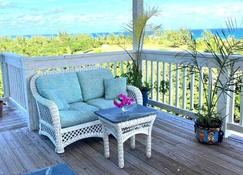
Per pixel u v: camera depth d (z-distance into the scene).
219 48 3.39
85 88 4.04
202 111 3.93
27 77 3.91
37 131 4.03
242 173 2.73
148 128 3.03
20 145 3.53
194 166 2.88
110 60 4.80
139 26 4.77
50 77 3.84
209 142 3.40
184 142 3.52
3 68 5.43
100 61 4.69
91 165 2.96
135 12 4.85
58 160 3.09
